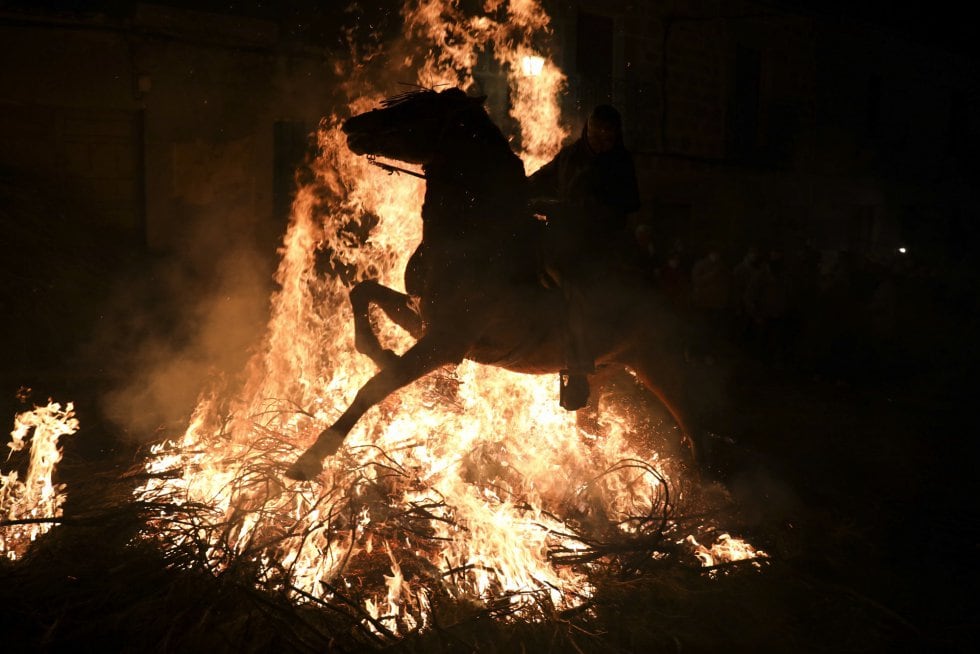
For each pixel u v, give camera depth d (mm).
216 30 13445
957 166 27234
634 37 16766
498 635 3984
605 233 5047
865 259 17156
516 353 4910
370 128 4508
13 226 11086
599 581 4586
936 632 4375
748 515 5543
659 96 17406
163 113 13312
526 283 4715
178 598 3859
